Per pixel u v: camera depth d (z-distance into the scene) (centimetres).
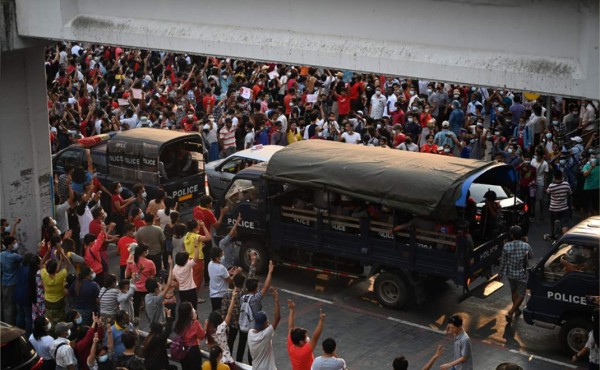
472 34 1219
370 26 1315
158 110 2686
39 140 1831
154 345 1252
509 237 1677
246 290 1402
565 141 2412
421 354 1500
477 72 1207
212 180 2281
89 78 3206
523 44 1175
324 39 1359
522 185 2125
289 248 1800
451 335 1567
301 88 3014
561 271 1468
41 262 1602
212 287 1521
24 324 1560
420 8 1258
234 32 1456
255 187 1798
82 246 1827
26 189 1823
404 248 1622
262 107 2734
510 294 1750
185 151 2170
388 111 2705
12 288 1552
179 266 1512
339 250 1705
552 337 1559
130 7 1584
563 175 2144
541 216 2162
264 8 1422
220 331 1278
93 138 2267
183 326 1273
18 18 1669
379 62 1301
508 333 1580
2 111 1753
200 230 1712
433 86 2773
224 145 2486
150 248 1677
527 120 2530
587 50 1104
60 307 1496
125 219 1953
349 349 1522
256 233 1816
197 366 1281
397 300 1659
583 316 1460
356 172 1633
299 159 1719
